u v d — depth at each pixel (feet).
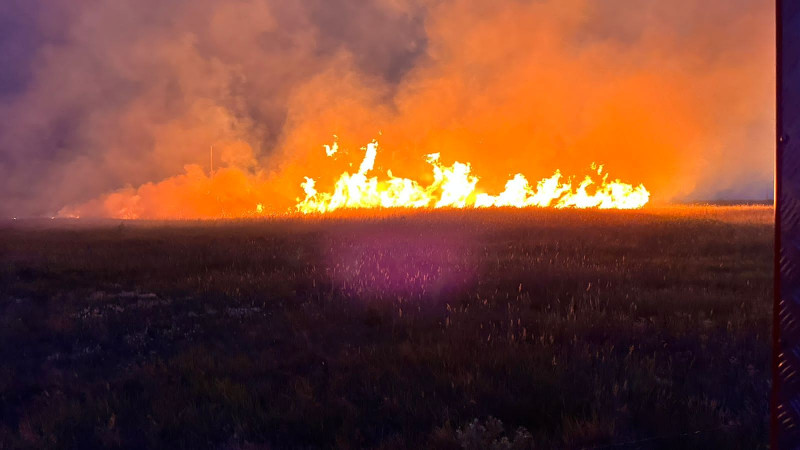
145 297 31.37
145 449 14.16
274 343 22.40
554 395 15.81
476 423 13.98
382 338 22.35
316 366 19.42
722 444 13.15
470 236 54.80
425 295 28.84
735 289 30.12
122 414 15.87
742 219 68.85
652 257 41.52
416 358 18.97
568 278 32.19
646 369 17.72
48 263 41.47
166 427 14.98
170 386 17.66
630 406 15.16
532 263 36.83
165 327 25.53
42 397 17.53
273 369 19.16
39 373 19.99
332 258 42.27
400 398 16.05
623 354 19.39
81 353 21.93
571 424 14.03
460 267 35.50
